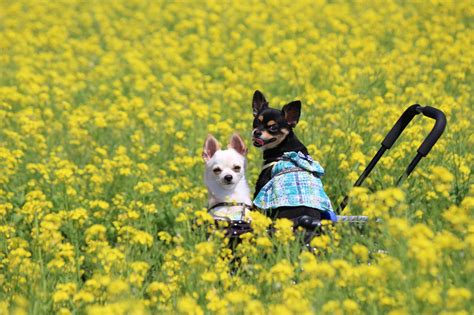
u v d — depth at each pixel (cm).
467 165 864
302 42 1560
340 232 648
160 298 581
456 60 1356
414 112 739
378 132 988
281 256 614
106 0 2138
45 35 1788
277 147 734
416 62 1396
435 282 538
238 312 537
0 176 908
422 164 851
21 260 644
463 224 608
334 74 1316
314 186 695
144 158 994
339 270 561
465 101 1142
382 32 1631
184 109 1245
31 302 578
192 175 954
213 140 736
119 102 1266
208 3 1958
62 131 1137
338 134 944
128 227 694
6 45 1644
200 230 701
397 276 538
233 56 1515
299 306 503
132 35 1800
